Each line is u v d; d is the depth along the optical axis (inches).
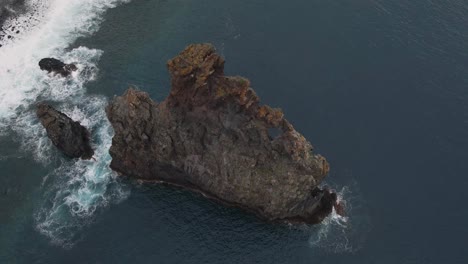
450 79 4564.5
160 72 4589.1
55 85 4419.3
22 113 4207.7
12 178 3801.7
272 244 3553.2
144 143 3708.2
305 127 4168.3
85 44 4825.3
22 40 4785.9
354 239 3590.1
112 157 3831.2
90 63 4630.9
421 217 3708.2
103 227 3565.5
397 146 4094.5
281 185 3582.7
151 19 5093.5
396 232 3629.4
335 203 3752.5
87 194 3730.3
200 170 3730.3
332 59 4675.2
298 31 4909.0
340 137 4121.6
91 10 5172.2
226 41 4808.1
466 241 3597.4
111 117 3700.8
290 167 3587.6
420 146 4101.9
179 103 3619.6
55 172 3836.1
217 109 3609.7
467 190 3868.1
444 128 4224.9
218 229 3617.1
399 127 4212.6
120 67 4618.6
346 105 4338.1
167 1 5310.0
